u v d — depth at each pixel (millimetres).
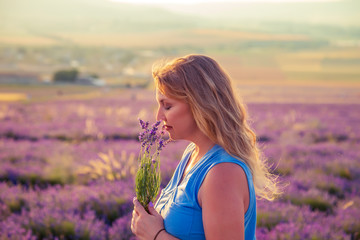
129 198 4473
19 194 4867
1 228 3711
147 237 1387
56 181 6027
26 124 15008
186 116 1391
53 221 3805
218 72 1399
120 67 177750
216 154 1338
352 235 3949
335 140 12914
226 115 1347
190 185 1338
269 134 13289
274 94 63062
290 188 5367
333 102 44562
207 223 1243
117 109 25109
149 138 1460
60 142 10828
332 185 5906
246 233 1378
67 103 34219
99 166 5832
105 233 3717
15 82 93938
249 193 1299
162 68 1417
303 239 3471
